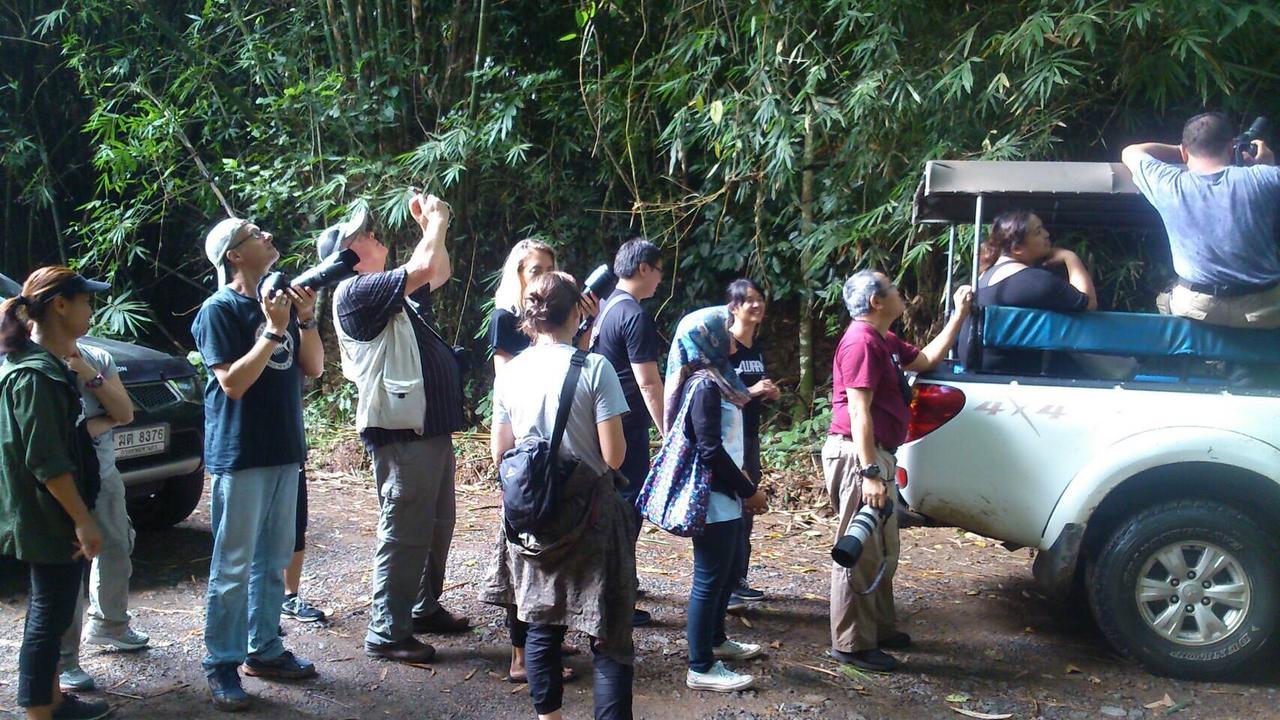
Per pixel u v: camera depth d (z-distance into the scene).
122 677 3.81
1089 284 4.44
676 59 7.18
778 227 7.77
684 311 8.17
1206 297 3.88
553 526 3.00
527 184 8.09
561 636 3.19
